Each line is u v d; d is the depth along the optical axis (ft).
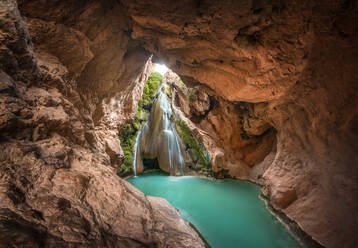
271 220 18.65
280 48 13.64
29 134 6.88
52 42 12.88
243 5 11.76
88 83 18.94
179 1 12.24
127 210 7.45
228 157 35.35
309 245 14.12
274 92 17.12
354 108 12.58
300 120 18.04
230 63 17.17
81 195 6.39
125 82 25.12
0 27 7.36
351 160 13.02
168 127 44.39
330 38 11.77
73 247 4.47
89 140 13.58
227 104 32.17
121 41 18.39
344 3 10.03
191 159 39.27
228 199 25.26
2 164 5.30
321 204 15.11
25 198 4.99
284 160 20.58
